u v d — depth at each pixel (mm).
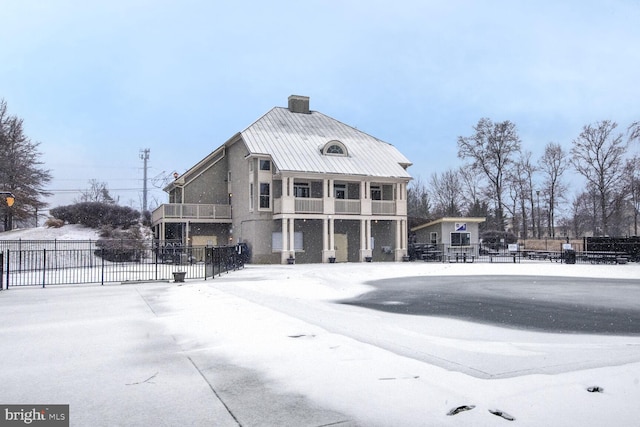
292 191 32125
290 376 5461
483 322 9828
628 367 5734
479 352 6672
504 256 41469
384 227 36906
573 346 7223
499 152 54594
